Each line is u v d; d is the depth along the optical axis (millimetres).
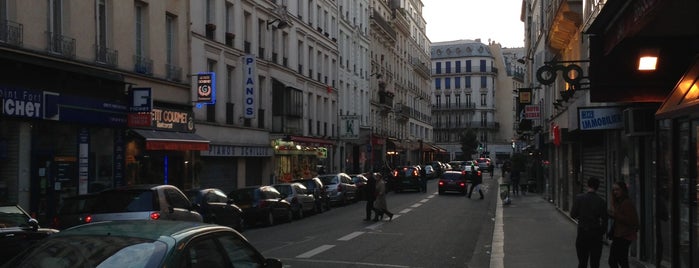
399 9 71000
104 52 20391
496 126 114562
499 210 24547
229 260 5180
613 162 14039
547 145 30875
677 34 8797
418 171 40906
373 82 60594
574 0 18016
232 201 18281
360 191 34406
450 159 112938
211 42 27469
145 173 22750
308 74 40875
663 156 10094
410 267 11898
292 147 35844
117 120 20812
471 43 115562
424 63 91438
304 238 16625
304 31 39719
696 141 8109
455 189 36625
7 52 16047
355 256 13234
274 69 34281
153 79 22938
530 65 44812
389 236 16969
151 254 4410
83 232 4844
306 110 40219
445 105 115188
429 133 95000
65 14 18797
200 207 15234
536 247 14000
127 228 4910
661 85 9844
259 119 32719
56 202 18422
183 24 25422
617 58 9969
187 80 25578
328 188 29516
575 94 17484
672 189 9023
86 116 19219
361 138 53969
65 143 18906
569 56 22078
